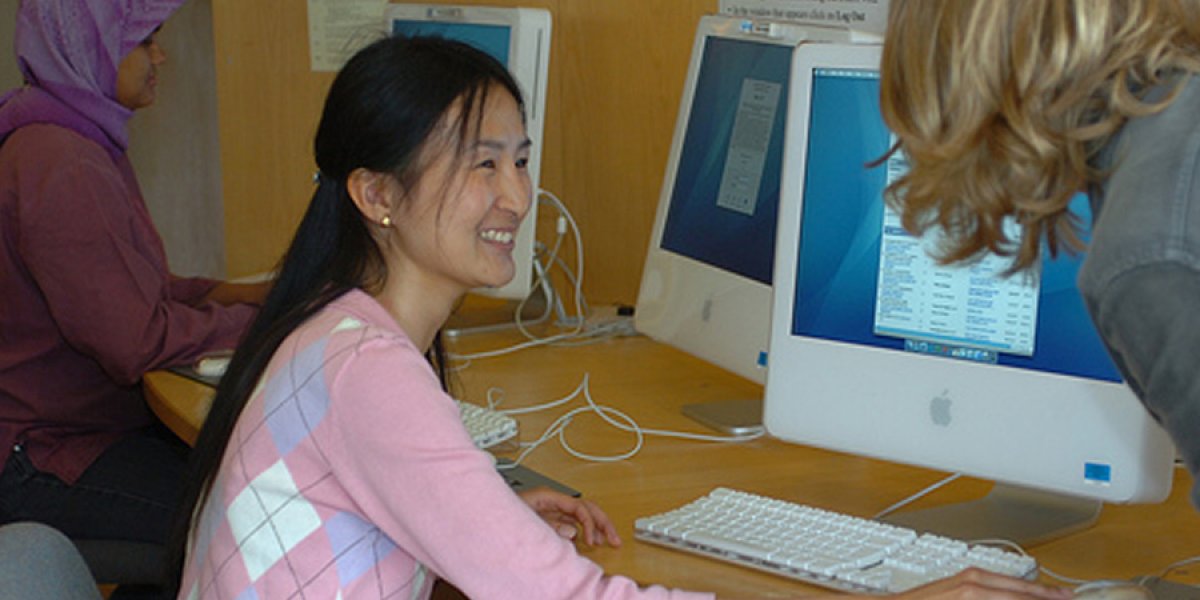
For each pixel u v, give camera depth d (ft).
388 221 4.36
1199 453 2.60
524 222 8.09
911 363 4.99
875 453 5.11
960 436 4.89
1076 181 2.84
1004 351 4.78
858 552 4.46
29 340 7.38
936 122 2.88
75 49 7.58
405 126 4.24
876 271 5.06
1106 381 4.58
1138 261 2.58
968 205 2.97
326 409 3.92
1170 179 2.59
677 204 7.11
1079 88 2.71
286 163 11.41
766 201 6.37
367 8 10.62
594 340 8.21
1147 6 2.68
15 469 7.30
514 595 3.74
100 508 7.30
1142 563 4.66
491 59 4.47
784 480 5.60
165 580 4.60
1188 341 2.52
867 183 5.06
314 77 11.07
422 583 4.24
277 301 4.43
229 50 11.55
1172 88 2.68
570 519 4.99
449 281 4.47
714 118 6.85
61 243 7.02
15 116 7.52
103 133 7.72
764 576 4.48
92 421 7.56
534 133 8.09
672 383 7.20
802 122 5.22
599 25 9.07
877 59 5.01
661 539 4.77
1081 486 4.67
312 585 3.97
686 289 6.93
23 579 3.66
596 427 6.39
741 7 7.09
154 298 7.25
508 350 7.85
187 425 6.39
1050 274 4.65
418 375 3.89
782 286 5.29
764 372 6.31
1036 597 3.82
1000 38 2.75
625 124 8.97
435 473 3.76
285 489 3.98
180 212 14.28
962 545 4.53
